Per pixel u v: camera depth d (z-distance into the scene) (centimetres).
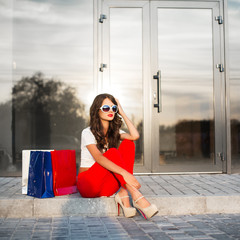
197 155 505
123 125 493
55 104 493
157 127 501
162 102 504
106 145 319
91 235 250
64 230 264
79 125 494
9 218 302
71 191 333
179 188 374
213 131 508
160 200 316
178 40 507
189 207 319
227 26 511
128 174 271
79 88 495
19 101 491
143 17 504
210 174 500
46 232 258
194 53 509
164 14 507
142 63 502
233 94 511
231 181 427
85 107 495
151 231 261
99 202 310
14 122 491
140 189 370
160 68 505
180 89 506
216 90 509
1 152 488
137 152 498
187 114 506
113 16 502
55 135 492
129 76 500
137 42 502
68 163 333
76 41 496
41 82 492
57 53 495
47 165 319
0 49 491
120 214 311
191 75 508
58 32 495
